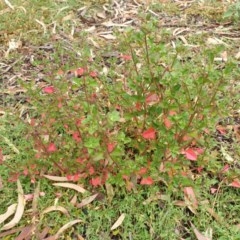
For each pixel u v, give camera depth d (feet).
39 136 2.07
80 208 2.07
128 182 2.04
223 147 2.34
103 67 2.83
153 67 2.12
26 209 2.08
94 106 1.92
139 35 1.89
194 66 2.79
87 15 3.50
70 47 3.09
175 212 2.03
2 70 2.90
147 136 1.97
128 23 3.42
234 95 2.50
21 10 3.41
